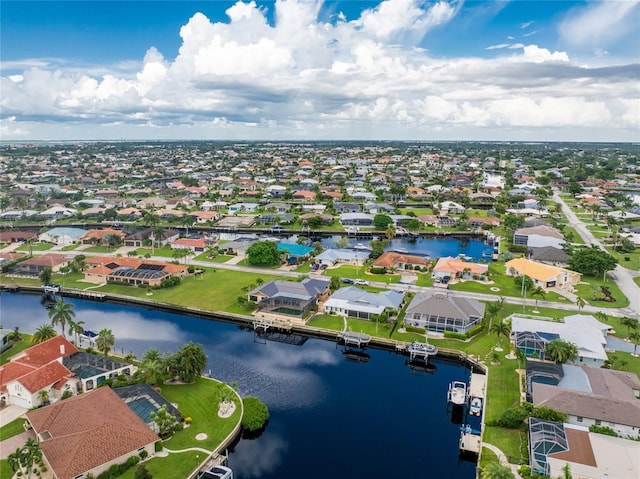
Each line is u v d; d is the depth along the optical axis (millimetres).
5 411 90188
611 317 136750
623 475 67375
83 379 96875
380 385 106875
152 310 150875
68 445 72812
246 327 137875
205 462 76125
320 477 77562
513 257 199250
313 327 131375
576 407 83875
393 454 83562
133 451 75250
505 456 77250
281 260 194000
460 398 96938
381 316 133625
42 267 179125
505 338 123500
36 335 112250
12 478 70562
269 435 88688
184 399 93938
